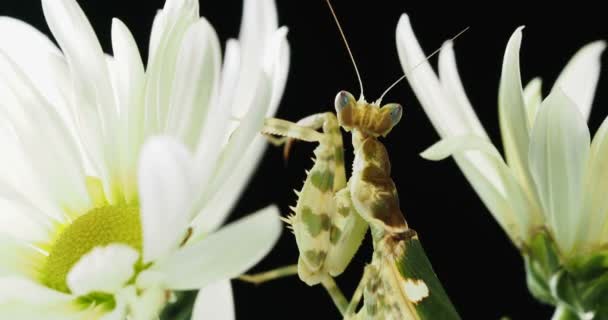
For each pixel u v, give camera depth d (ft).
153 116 0.39
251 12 0.38
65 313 0.36
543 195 0.40
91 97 0.39
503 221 0.41
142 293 0.36
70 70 0.40
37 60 0.41
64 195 0.40
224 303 0.35
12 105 0.39
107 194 0.40
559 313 0.40
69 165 0.40
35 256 0.40
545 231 0.40
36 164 0.40
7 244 0.39
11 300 0.36
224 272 0.34
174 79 0.37
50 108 0.39
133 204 0.40
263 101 0.35
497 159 0.40
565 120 0.40
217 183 0.36
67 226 0.40
